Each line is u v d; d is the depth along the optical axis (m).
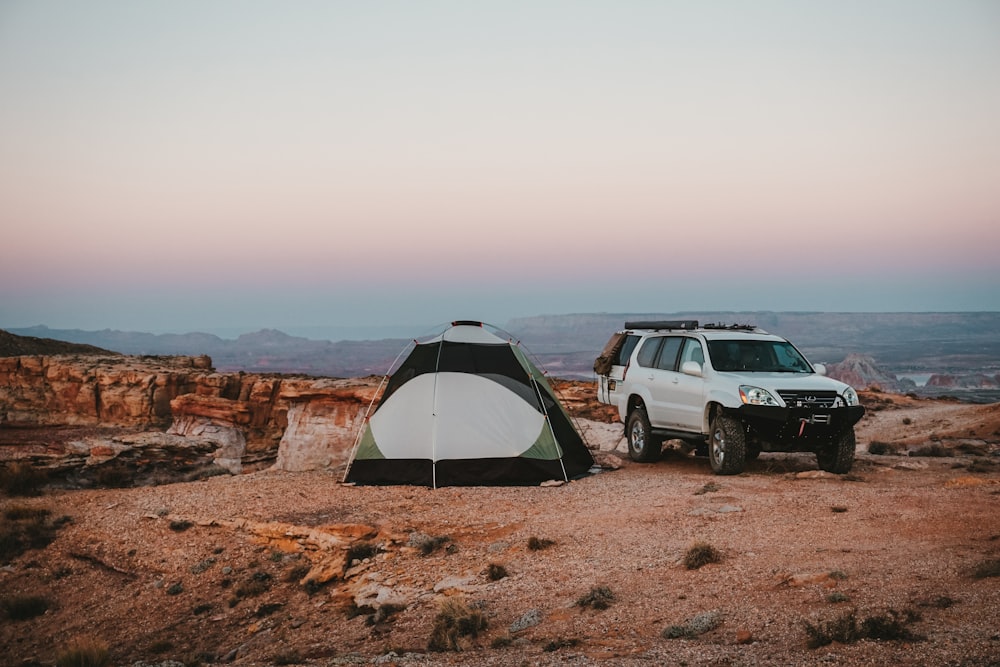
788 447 13.08
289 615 9.45
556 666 5.94
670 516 10.43
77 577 12.00
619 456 16.95
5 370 33.25
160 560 12.00
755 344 14.53
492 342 15.76
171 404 28.05
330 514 12.40
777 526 9.38
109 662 8.66
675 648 6.04
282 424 27.73
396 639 7.46
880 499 10.28
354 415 21.56
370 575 9.69
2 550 12.76
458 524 11.23
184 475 20.00
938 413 29.12
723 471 13.36
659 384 15.18
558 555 9.26
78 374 31.56
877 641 5.51
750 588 7.23
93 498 15.03
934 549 7.75
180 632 9.74
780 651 5.65
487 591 8.37
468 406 14.78
